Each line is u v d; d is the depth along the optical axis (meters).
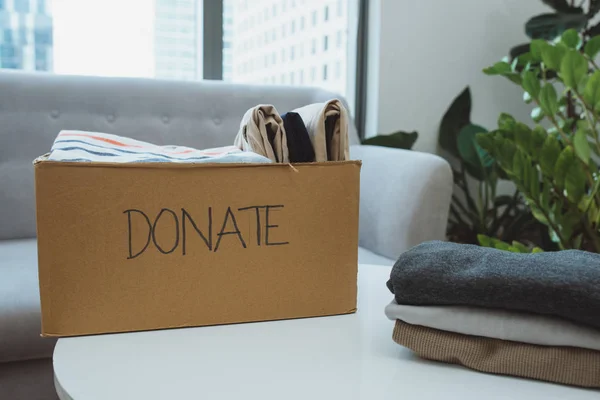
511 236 2.12
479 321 0.53
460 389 0.50
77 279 0.59
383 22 2.09
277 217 0.65
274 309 0.66
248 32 2.06
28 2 1.75
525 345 0.52
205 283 0.63
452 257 0.56
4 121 1.43
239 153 0.66
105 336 0.61
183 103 1.63
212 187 0.62
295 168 0.65
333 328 0.65
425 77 2.19
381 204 1.37
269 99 1.73
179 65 1.98
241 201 0.63
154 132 1.58
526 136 1.60
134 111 1.57
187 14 1.97
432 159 1.31
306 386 0.50
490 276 0.51
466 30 2.24
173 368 0.53
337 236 0.67
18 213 1.43
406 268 0.56
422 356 0.56
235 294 0.64
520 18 2.32
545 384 0.51
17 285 1.00
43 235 0.58
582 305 0.48
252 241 0.64
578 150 1.51
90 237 0.59
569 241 1.62
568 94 1.98
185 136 1.62
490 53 2.29
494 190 2.09
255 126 0.70
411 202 1.29
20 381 0.99
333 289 0.68
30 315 0.95
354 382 0.51
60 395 0.50
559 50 1.57
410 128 2.19
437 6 2.17
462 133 2.05
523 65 1.99
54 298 0.59
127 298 0.61
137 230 0.60
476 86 2.29
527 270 0.51
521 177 1.56
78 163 0.58
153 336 0.61
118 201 0.59
